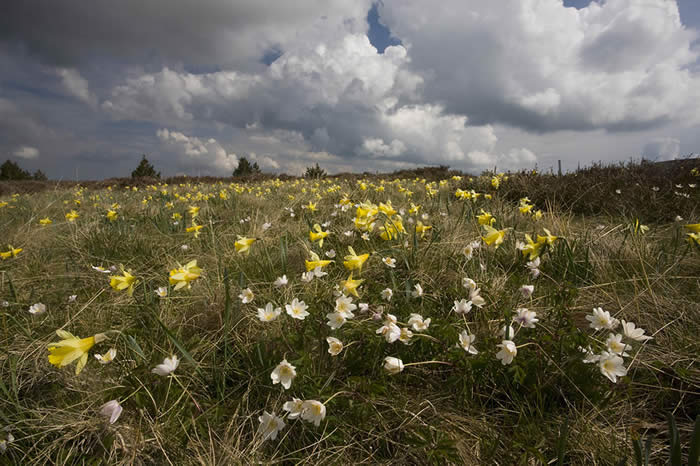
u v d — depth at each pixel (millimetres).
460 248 2951
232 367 1581
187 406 1380
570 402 1303
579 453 1134
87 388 1509
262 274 2697
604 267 2445
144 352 1659
